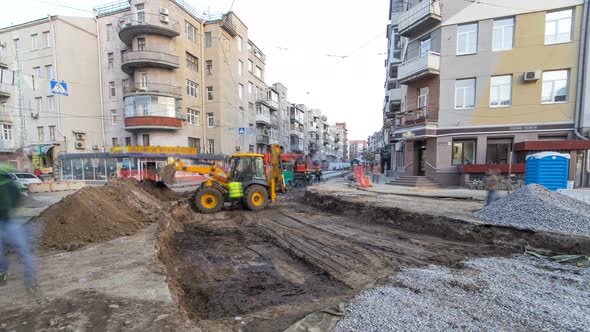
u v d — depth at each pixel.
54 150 25.66
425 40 17.09
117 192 7.82
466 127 15.16
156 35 24.55
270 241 7.25
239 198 11.39
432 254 5.81
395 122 21.72
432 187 15.05
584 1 13.12
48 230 5.36
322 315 3.22
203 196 10.77
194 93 27.89
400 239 7.05
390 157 30.88
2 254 3.64
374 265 5.30
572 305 3.43
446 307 3.38
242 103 33.59
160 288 3.56
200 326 3.08
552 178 9.84
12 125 27.41
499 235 6.39
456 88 15.49
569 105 13.52
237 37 32.06
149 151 23.95
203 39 28.81
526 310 3.30
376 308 3.35
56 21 25.59
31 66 26.77
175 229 8.16
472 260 5.23
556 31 13.72
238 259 5.96
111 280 3.79
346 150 128.88
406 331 2.86
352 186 16.62
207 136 29.17
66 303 3.16
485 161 14.89
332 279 4.85
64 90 13.45
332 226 8.61
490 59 14.68
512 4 14.19
